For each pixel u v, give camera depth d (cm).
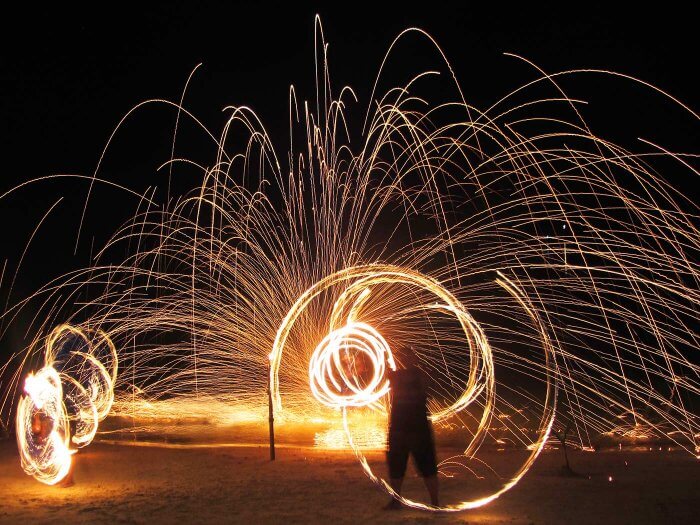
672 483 777
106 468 943
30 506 719
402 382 692
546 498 708
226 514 670
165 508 702
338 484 803
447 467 905
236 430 1323
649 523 607
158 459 1012
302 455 1025
